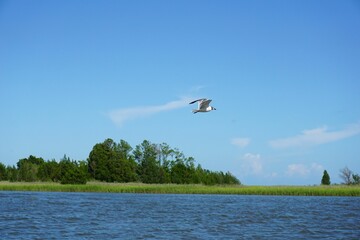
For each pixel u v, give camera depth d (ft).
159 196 270.26
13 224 119.03
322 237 102.94
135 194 290.97
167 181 425.28
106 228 114.52
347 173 333.01
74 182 357.00
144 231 110.22
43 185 324.60
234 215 150.71
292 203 214.28
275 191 278.46
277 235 105.60
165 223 126.52
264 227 119.44
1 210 157.58
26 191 309.01
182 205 194.49
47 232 106.01
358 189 275.18
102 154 417.69
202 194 311.88
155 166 426.51
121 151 443.32
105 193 298.15
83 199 224.12
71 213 150.82
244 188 298.76
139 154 448.24
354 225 124.06
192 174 422.41
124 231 109.91
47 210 160.35
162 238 99.96
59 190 313.73
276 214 155.33
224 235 105.19
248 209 176.24
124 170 416.87
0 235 100.53
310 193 269.85
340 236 104.58
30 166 405.80
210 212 161.27
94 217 139.64
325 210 172.76
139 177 430.20
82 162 417.90
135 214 151.02
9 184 346.13
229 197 270.46
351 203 214.90
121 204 194.49
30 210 159.43
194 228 116.37
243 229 115.34
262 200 239.09
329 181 435.94
